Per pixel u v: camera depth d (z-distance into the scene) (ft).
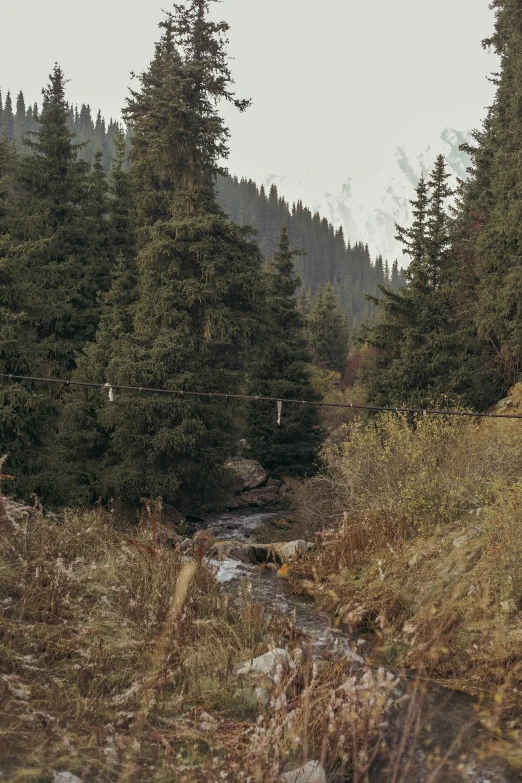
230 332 71.41
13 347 52.80
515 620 20.62
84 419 73.77
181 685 16.16
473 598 22.53
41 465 53.52
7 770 11.21
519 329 77.61
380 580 25.59
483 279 85.76
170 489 67.41
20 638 16.48
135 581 21.29
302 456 100.83
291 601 26.73
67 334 93.30
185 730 13.14
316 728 14.12
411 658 19.71
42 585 19.42
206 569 24.99
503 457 37.09
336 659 17.69
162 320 71.31
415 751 14.29
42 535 23.39
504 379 87.25
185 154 80.69
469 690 17.99
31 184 97.81
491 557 24.12
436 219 86.74
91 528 24.61
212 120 78.13
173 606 17.85
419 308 84.38
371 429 44.86
